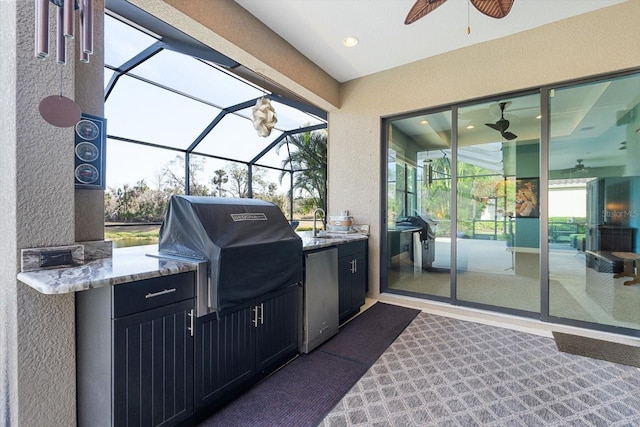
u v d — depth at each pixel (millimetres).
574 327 2826
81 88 1656
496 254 3322
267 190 7320
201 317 1618
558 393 1818
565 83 2852
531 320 3006
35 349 1312
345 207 4125
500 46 3080
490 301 3334
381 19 2748
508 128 3225
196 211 1759
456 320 3037
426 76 3508
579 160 2877
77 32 1626
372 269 3910
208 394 1649
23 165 1348
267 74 3092
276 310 2137
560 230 2939
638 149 2723
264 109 2848
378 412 1675
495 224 3322
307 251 2502
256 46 2750
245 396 1843
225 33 2449
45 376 1337
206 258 1655
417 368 2135
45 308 1340
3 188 1404
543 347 2428
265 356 2035
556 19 2785
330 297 2672
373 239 3912
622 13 2562
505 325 2891
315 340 2461
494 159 3303
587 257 2867
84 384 1396
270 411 1702
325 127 6242
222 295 1619
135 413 1332
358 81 4004
